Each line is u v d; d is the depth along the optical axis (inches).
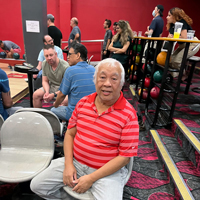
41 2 141.8
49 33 173.3
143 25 256.2
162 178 69.6
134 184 66.4
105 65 43.6
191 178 62.1
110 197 42.8
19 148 58.2
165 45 88.8
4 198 60.2
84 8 249.3
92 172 48.1
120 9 250.4
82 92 70.9
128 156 44.7
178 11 99.9
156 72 96.7
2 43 196.1
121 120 44.5
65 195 52.0
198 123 83.9
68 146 52.6
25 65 83.2
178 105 107.0
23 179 47.9
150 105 118.5
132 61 168.6
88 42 263.0
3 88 71.8
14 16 246.7
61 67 92.7
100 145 45.8
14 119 56.7
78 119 49.6
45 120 55.9
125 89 171.8
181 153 74.9
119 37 149.8
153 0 244.7
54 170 49.4
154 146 84.8
